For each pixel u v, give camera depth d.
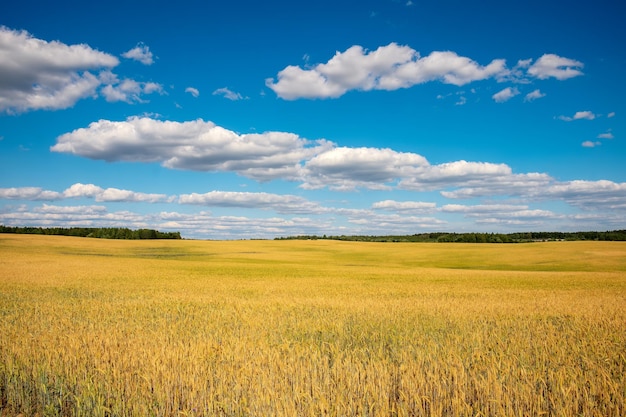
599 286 34.59
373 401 7.31
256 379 8.20
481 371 9.05
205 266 58.28
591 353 10.70
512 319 16.75
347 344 12.21
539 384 8.14
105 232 151.12
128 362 9.34
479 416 6.70
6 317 16.58
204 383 7.86
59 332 13.05
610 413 6.85
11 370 8.84
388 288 32.34
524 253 81.12
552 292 29.50
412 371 8.64
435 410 6.95
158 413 7.16
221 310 19.61
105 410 7.30
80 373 8.84
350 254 95.06
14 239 96.44
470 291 30.09
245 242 126.19
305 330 14.34
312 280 39.75
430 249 99.50
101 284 33.03
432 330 14.37
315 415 6.77
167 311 19.25
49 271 43.78
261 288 31.73
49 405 7.48
